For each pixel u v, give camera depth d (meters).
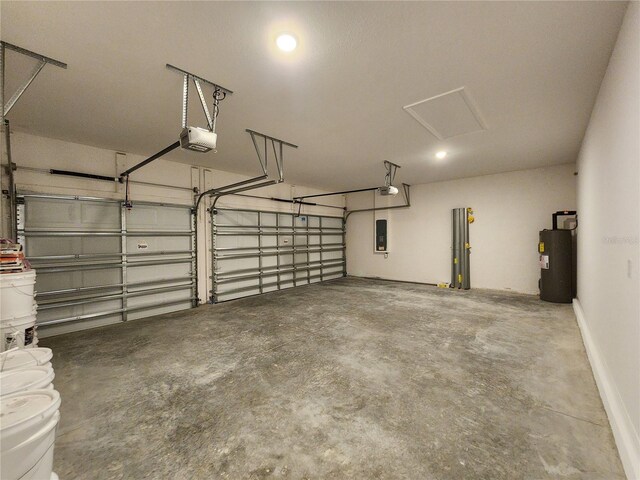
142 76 2.33
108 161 4.25
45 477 1.10
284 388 2.30
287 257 7.12
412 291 6.35
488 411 1.97
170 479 1.45
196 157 4.74
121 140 3.85
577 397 2.12
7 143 3.26
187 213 5.16
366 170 5.71
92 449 1.66
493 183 6.26
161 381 2.44
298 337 3.48
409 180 6.85
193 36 1.87
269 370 2.62
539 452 1.59
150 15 1.68
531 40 1.92
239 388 2.31
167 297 4.85
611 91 2.08
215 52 2.03
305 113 3.04
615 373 1.90
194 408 2.05
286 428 1.82
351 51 2.02
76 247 3.95
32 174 3.62
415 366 2.66
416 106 2.89
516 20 1.74
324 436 1.75
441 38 1.90
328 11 1.65
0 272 2.10
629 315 1.63
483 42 1.94
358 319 4.20
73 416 1.97
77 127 3.40
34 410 1.07
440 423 1.86
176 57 2.09
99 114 3.05
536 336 3.40
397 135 3.71
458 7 1.63
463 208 6.59
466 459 1.55
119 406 2.09
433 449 1.63
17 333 2.07
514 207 6.00
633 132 1.57
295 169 5.59
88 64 2.17
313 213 7.90
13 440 0.97
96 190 4.14
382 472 1.48
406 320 4.11
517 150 4.42
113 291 4.27
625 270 1.73
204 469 1.51
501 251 6.19
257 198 6.46
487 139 3.89
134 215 4.51
